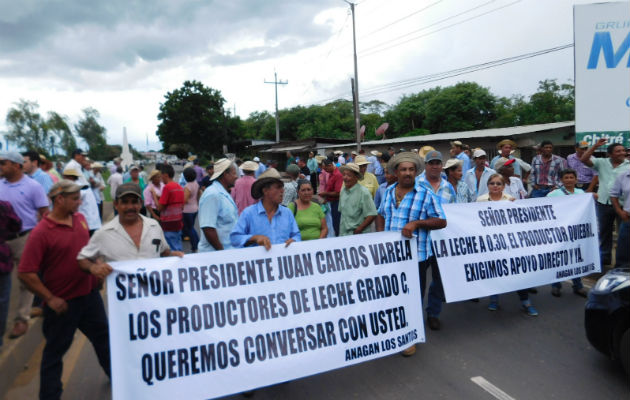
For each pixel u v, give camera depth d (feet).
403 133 142.51
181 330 10.44
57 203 10.69
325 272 12.14
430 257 15.90
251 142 177.58
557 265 17.69
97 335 11.84
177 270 10.64
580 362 13.19
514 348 14.24
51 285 10.64
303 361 11.45
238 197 22.27
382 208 15.81
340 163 53.11
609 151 21.12
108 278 10.02
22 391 12.75
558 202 18.03
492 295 17.40
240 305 11.08
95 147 288.10
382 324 12.64
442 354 13.97
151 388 10.06
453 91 127.65
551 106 113.29
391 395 11.67
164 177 28.04
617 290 11.85
